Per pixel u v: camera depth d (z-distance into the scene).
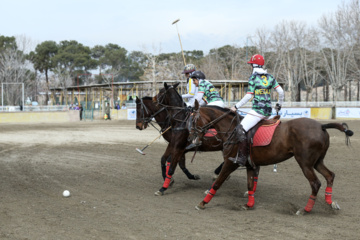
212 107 6.67
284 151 5.86
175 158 7.38
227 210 6.20
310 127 5.68
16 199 6.86
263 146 5.97
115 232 5.02
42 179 8.77
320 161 6.07
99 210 6.13
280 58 49.50
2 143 16.30
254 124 6.10
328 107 31.41
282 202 6.64
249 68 50.69
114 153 13.09
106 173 9.55
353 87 67.88
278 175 9.13
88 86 44.78
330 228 5.17
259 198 6.98
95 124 29.33
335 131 19.67
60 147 14.84
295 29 48.16
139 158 11.95
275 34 49.75
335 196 6.99
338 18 42.69
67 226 5.27
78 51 76.50
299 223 5.41
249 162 6.13
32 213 5.93
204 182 8.54
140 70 84.56
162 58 75.75
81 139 17.81
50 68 72.44
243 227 5.23
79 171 9.80
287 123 5.93
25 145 15.56
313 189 5.71
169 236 4.86
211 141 7.18
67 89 49.56
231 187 7.96
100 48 90.00
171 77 52.41
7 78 53.69
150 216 5.79
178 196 7.23
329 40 43.53
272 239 4.73
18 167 10.37
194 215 5.88
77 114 35.78
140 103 8.51
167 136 8.14
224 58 67.12
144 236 4.86
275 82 6.24
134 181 8.62
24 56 59.69
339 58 42.88
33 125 28.28
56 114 35.09
